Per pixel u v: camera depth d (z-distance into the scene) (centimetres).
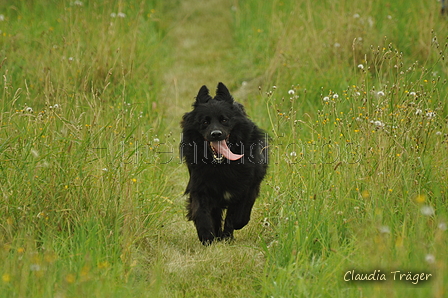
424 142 1541
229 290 1197
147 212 1459
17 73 2450
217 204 1557
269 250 1330
